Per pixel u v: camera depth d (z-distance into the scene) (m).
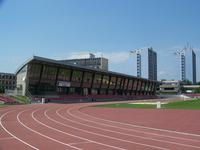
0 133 21.12
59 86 96.56
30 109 49.50
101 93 120.81
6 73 135.25
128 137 19.09
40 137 19.12
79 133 21.02
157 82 180.25
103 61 156.62
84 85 108.50
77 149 15.12
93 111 45.09
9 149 15.16
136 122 28.69
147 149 15.05
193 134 20.45
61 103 77.00
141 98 140.00
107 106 59.66
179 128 23.78
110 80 124.62
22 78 85.81
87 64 158.88
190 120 29.67
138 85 153.75
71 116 36.34
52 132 21.56
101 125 26.28
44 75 89.56
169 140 17.84
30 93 85.69
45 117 34.94
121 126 25.45
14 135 20.08
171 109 46.00
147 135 20.02
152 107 53.25
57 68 93.56
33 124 27.16
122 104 68.56
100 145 16.23
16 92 87.19
